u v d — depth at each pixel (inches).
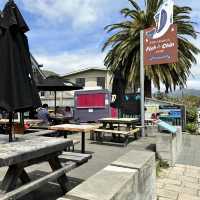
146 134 389.7
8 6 129.3
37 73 625.0
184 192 180.9
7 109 119.3
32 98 132.1
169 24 333.7
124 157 135.6
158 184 195.9
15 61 126.0
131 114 466.3
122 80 399.5
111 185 92.0
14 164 102.0
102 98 614.5
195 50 680.4
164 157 243.1
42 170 183.0
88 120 625.0
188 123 535.8
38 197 137.3
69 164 131.2
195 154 296.4
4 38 126.1
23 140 138.3
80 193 84.5
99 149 279.9
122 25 697.6
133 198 106.3
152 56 350.3
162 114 499.5
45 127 354.3
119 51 676.1
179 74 683.4
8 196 92.1
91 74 1136.8
